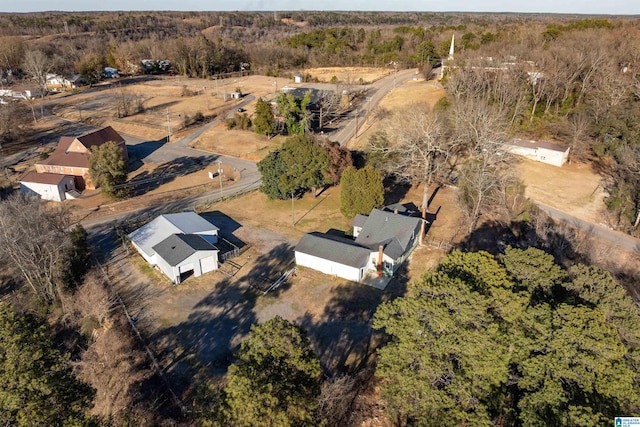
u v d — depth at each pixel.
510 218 46.50
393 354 23.45
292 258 42.00
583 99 71.62
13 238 34.47
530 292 25.20
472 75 72.38
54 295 36.94
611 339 20.88
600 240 43.34
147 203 55.09
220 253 42.62
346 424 24.91
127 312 34.78
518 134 67.62
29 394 21.11
